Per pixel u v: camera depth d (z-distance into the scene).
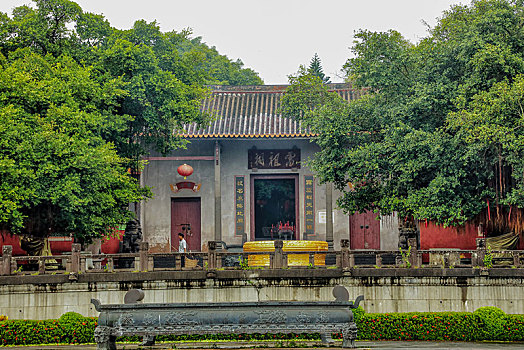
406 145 24.59
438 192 23.88
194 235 36.41
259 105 37.09
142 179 36.16
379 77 26.84
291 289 22.83
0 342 20.16
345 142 27.78
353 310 21.42
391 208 25.89
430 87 25.08
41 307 22.34
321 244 25.41
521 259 23.69
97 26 27.77
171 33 31.12
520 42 24.69
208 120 31.02
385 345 19.39
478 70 24.23
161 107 28.38
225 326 15.40
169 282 22.64
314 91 33.88
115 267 32.09
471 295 22.78
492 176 24.31
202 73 32.09
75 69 25.42
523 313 22.75
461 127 23.73
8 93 23.58
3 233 26.53
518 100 22.91
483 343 20.38
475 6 26.61
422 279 22.84
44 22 26.45
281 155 36.41
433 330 20.89
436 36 27.77
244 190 36.38
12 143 22.67
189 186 36.12
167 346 16.92
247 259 23.25
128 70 28.00
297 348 16.27
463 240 31.97
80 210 23.88
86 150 23.64
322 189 36.25
